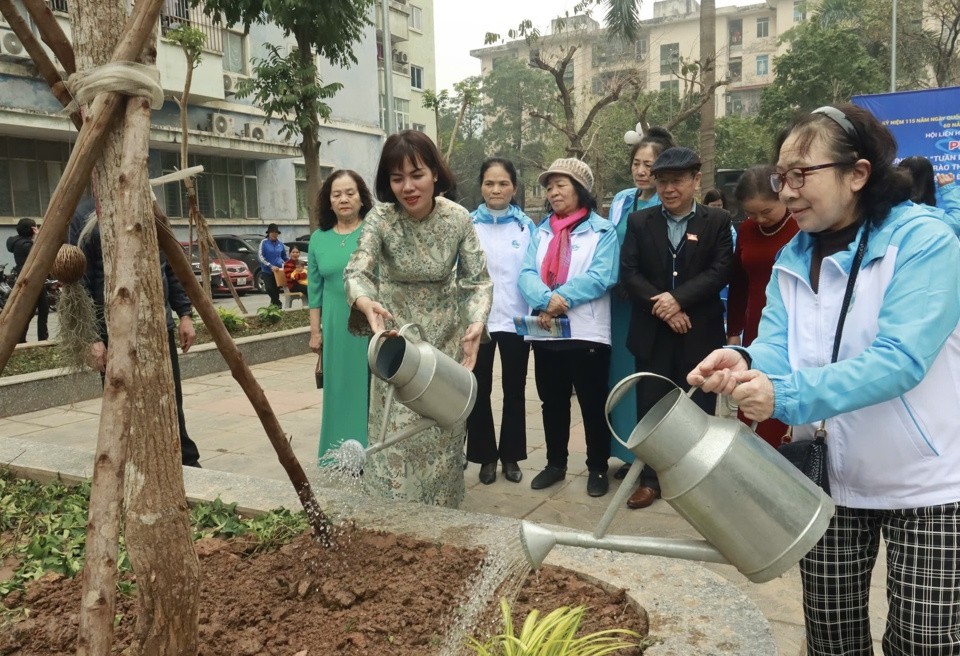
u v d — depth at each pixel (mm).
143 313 1836
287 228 24141
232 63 20906
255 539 2961
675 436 1474
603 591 2447
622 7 15453
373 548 2768
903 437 1677
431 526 2926
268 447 5367
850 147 1694
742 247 3830
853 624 1902
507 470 4508
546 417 4395
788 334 1884
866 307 1716
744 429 1526
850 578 1864
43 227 1725
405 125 30531
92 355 3363
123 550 2832
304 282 13922
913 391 1672
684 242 3875
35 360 8023
